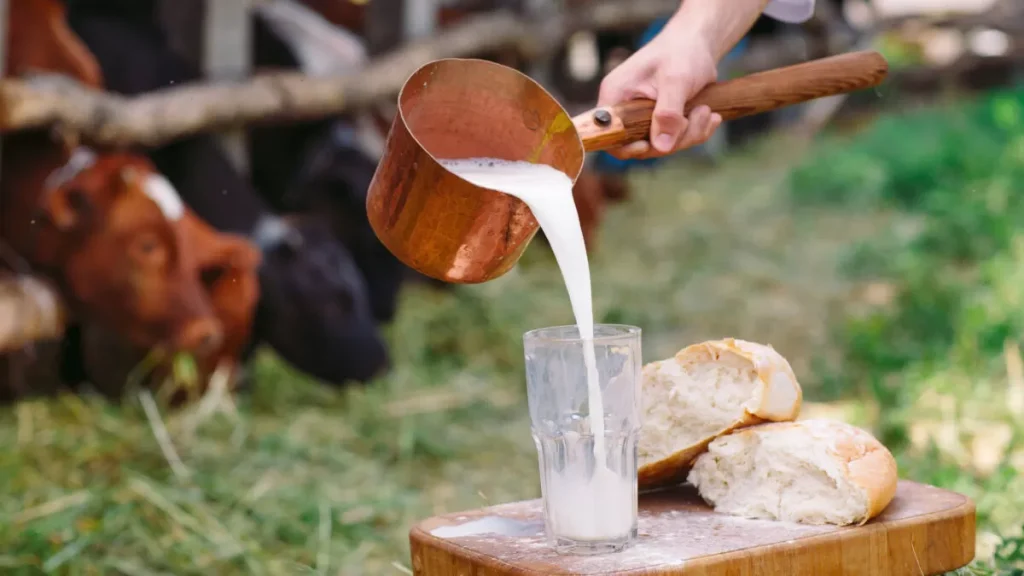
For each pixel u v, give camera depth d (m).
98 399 4.59
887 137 11.77
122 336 4.36
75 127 4.45
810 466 1.95
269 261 4.82
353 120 5.86
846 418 4.58
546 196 1.93
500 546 1.89
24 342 4.29
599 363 1.81
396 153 1.90
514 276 7.11
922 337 5.62
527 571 1.76
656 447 2.11
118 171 4.30
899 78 14.88
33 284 4.34
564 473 1.83
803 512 1.96
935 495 2.07
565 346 1.81
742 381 2.05
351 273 5.01
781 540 1.86
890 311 6.48
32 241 4.32
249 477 4.06
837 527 1.92
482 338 5.97
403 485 4.14
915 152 10.68
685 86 2.25
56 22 4.58
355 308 4.96
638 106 2.24
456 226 1.89
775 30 12.05
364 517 3.75
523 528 1.99
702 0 2.39
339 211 5.44
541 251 7.72
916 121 12.73
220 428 4.50
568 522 1.83
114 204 4.26
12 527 3.44
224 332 4.50
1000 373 4.95
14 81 4.30
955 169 10.11
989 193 8.89
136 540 3.46
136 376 4.57
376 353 4.98
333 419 4.77
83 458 4.10
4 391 4.54
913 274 6.91
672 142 2.24
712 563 1.78
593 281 7.32
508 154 2.06
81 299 4.32
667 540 1.88
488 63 1.99
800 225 9.22
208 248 4.39
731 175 11.27
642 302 6.95
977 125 12.14
